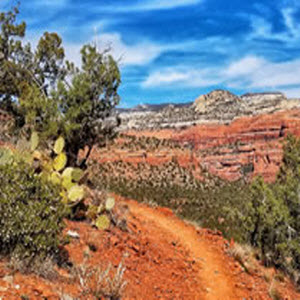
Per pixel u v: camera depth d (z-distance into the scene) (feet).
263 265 36.50
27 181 15.98
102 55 43.50
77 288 14.96
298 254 37.99
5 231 14.16
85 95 39.19
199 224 57.62
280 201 43.34
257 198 42.55
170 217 55.93
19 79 57.57
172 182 304.91
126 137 357.20
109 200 28.53
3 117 50.98
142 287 20.34
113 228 28.40
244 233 42.88
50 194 16.87
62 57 63.67
